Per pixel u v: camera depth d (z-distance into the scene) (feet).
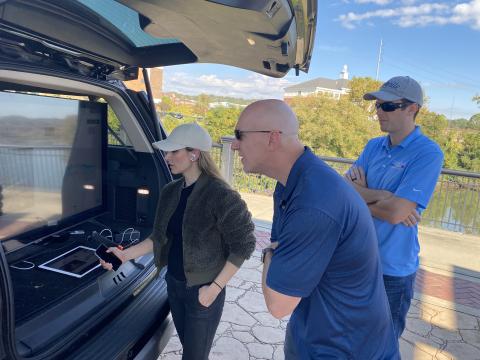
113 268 6.81
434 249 17.74
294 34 4.74
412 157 6.77
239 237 6.30
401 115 6.82
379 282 4.76
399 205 6.61
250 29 4.22
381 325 4.76
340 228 4.06
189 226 6.37
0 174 7.36
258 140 4.40
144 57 7.52
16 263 7.52
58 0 5.55
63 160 8.94
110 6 5.70
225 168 21.94
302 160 4.38
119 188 10.48
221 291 6.71
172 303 7.02
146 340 6.42
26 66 6.31
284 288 4.14
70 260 7.68
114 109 9.61
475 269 15.60
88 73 7.98
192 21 4.30
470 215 19.69
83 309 6.14
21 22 5.39
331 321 4.59
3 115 7.30
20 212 7.91
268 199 24.29
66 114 8.86
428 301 12.61
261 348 9.50
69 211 9.31
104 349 5.63
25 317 5.56
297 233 4.03
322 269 4.13
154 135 9.99
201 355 6.86
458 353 9.90
